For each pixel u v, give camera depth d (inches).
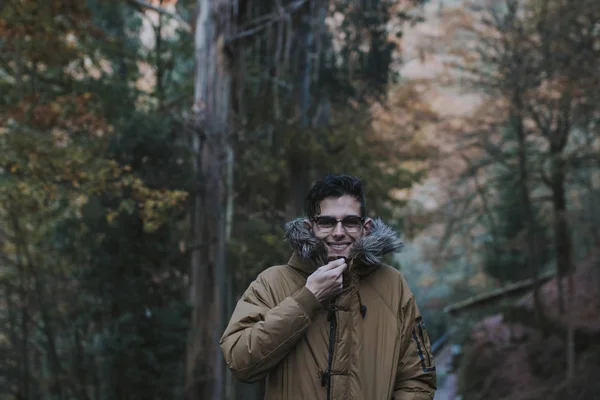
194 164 516.4
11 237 586.9
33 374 713.0
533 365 879.1
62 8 402.3
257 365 89.5
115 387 522.9
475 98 970.1
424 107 844.0
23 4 378.6
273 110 610.5
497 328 1011.9
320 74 621.6
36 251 623.2
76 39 492.4
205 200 501.7
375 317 94.9
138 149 482.0
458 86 887.1
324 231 96.3
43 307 622.8
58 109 388.8
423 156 806.5
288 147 603.2
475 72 841.5
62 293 630.5
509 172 992.2
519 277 1079.0
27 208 416.5
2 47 402.0
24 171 361.4
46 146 354.0
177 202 410.0
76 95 441.4
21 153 357.1
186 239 506.3
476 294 1270.9
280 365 93.7
